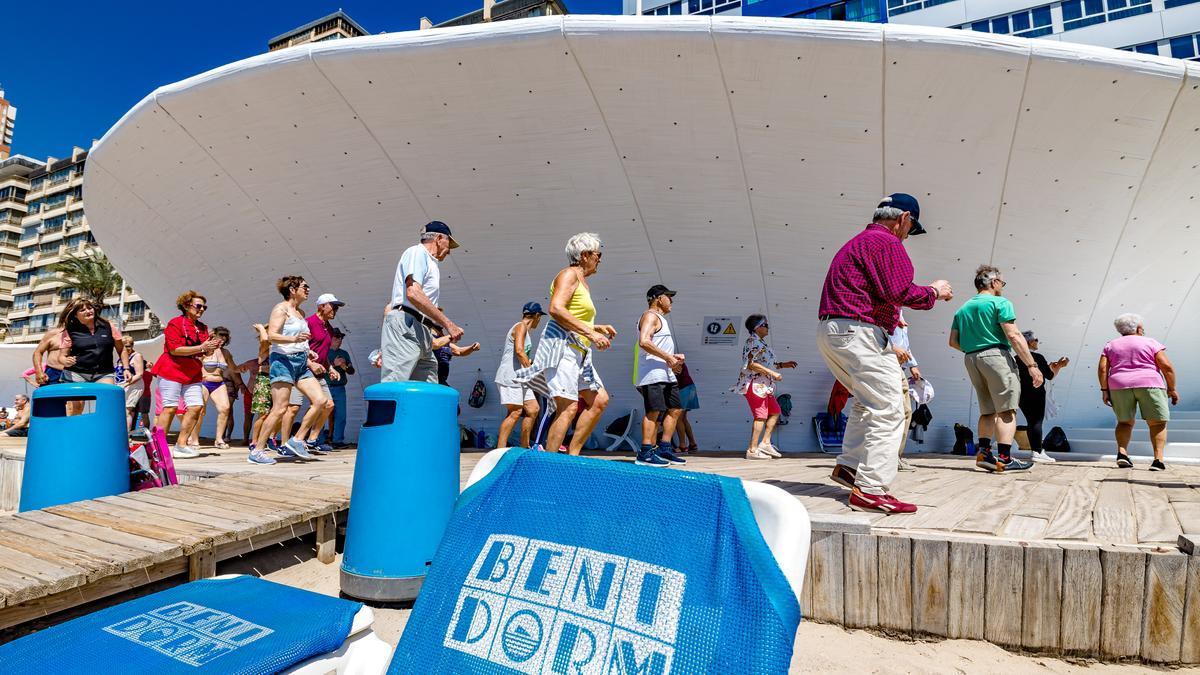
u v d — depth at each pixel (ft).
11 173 225.76
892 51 18.16
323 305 21.79
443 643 3.62
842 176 21.79
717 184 22.70
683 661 3.06
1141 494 12.10
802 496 11.51
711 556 3.34
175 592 4.65
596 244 13.61
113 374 20.13
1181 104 18.70
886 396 9.90
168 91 23.03
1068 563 7.36
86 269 163.53
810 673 7.02
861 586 8.20
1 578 7.45
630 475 3.86
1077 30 85.35
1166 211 21.75
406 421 8.92
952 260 23.66
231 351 37.73
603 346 12.43
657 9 111.75
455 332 13.14
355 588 8.80
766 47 18.48
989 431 17.89
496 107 21.16
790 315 26.03
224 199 27.48
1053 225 22.35
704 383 27.86
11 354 68.44
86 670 3.44
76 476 12.75
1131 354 18.54
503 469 4.29
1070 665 7.21
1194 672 6.92
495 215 24.97
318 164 24.35
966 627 7.71
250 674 3.46
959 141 20.33
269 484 13.69
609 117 21.08
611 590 3.40
